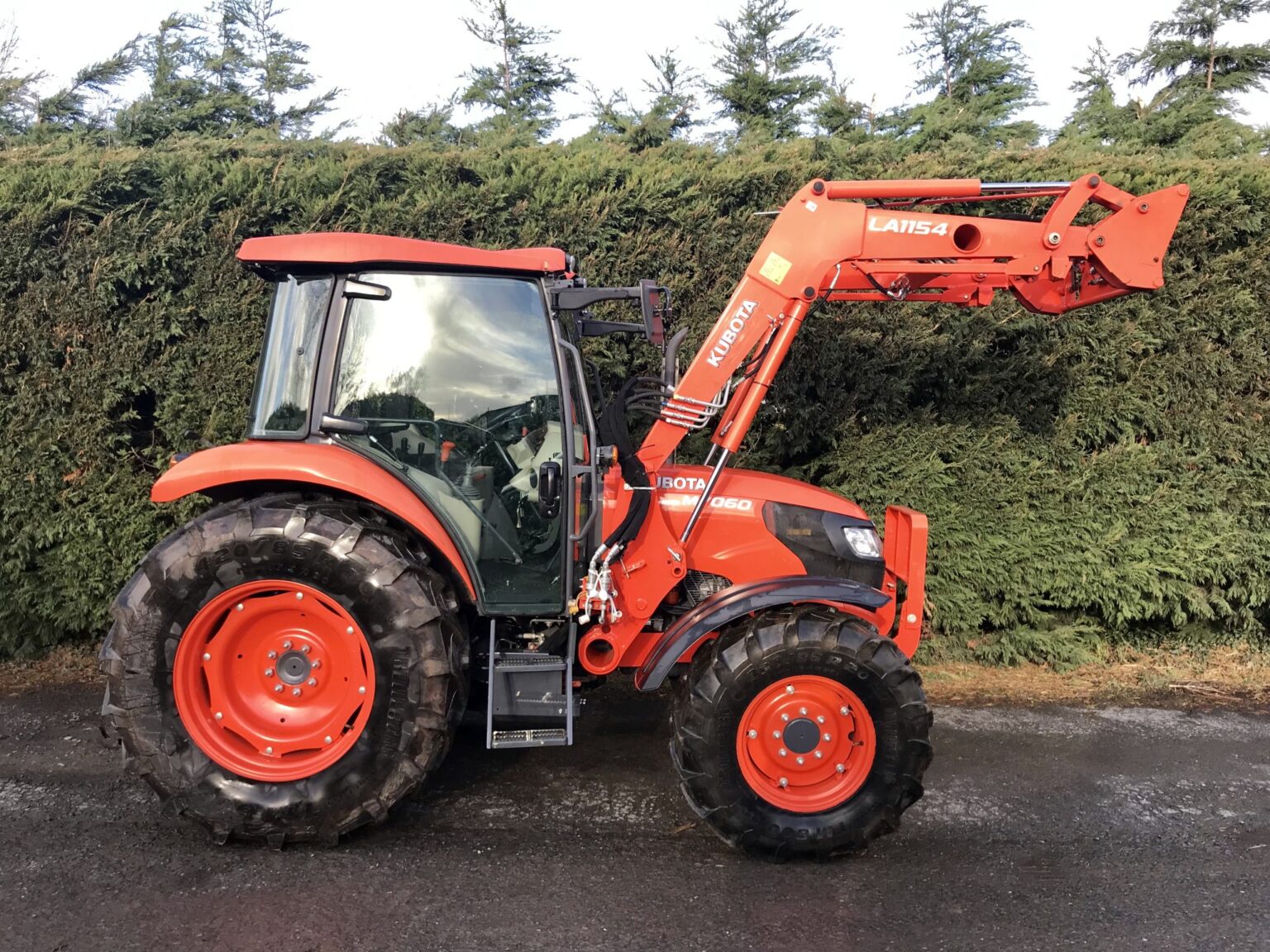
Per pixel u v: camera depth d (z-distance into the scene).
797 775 3.04
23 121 8.50
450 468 3.23
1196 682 5.05
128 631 2.97
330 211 4.86
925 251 3.28
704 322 5.03
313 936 2.53
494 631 3.21
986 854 3.11
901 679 3.00
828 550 3.53
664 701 4.61
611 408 3.43
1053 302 3.54
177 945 2.47
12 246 4.59
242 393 4.86
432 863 2.96
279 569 2.97
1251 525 5.16
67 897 2.71
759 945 2.53
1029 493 5.12
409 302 3.20
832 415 5.07
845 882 2.90
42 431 4.74
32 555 4.86
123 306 4.84
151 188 4.82
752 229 4.99
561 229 4.96
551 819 3.30
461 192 4.91
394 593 2.97
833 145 5.39
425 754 3.01
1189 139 8.68
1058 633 5.24
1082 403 5.09
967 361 5.02
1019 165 5.14
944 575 5.18
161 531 4.95
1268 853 3.13
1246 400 5.05
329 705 3.12
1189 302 5.00
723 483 3.56
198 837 3.10
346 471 3.04
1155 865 3.04
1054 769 3.88
